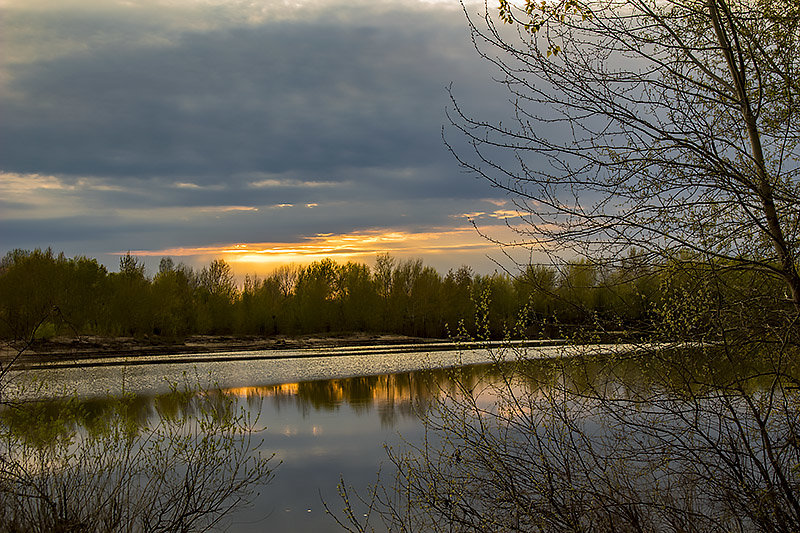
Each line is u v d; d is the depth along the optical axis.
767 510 4.46
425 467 6.57
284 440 15.66
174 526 8.30
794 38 4.91
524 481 5.36
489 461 5.48
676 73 4.83
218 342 67.62
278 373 35.03
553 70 4.71
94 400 22.83
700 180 4.68
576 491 5.01
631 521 4.82
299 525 9.34
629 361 5.07
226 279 93.00
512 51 4.82
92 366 39.72
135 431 8.73
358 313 78.50
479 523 5.75
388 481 11.56
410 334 80.88
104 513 7.70
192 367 39.47
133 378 31.92
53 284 47.88
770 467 4.75
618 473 5.20
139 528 8.07
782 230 4.86
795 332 4.63
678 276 4.88
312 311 79.38
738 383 4.52
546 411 5.43
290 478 11.88
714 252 4.87
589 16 4.86
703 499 4.98
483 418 6.27
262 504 10.27
